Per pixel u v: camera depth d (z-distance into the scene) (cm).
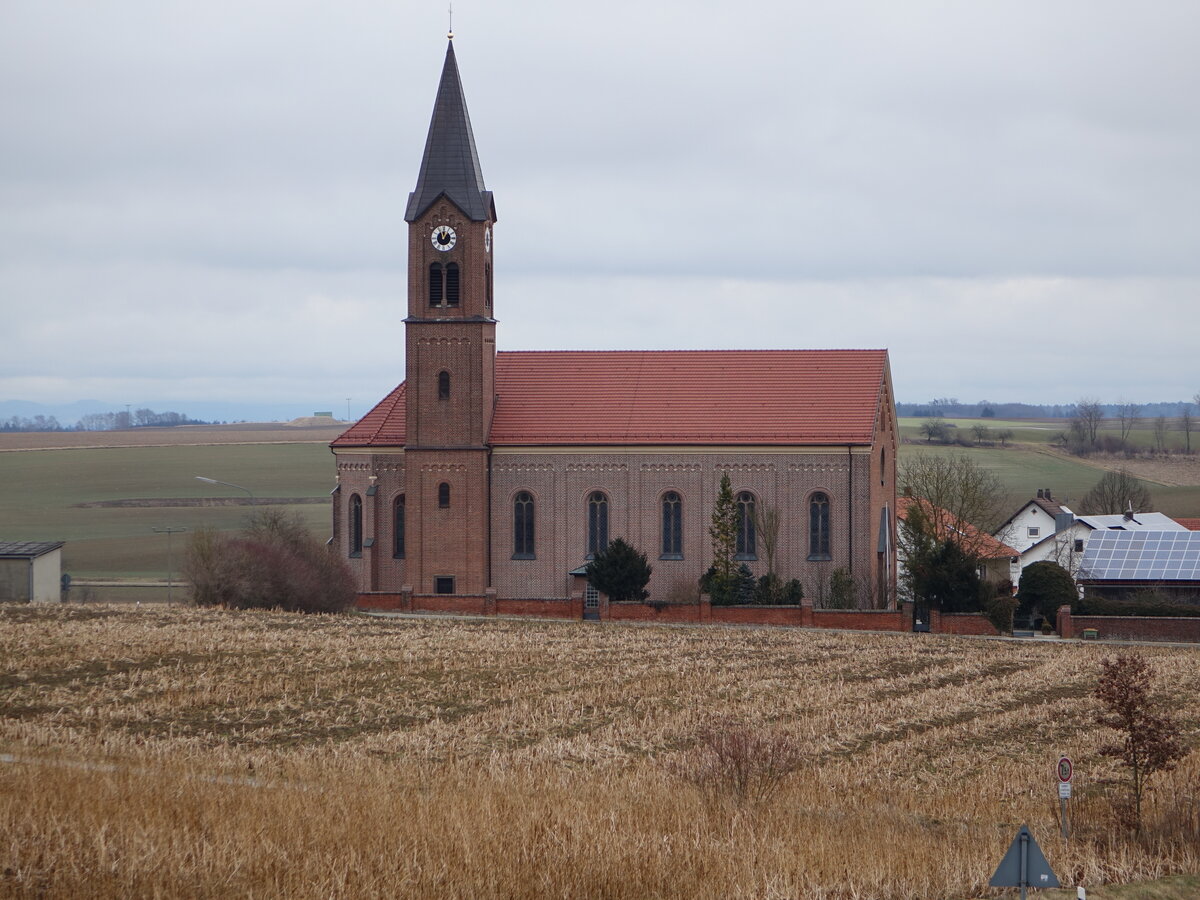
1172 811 6347
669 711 8775
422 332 15088
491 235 15400
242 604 13588
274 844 4647
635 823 5462
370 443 15438
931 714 8950
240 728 7825
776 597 14375
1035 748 8050
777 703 9181
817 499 14862
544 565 15188
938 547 14425
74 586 19600
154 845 4494
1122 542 17788
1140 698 6525
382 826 4984
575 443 15112
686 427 15150
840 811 6344
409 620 13000
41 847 4419
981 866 5416
